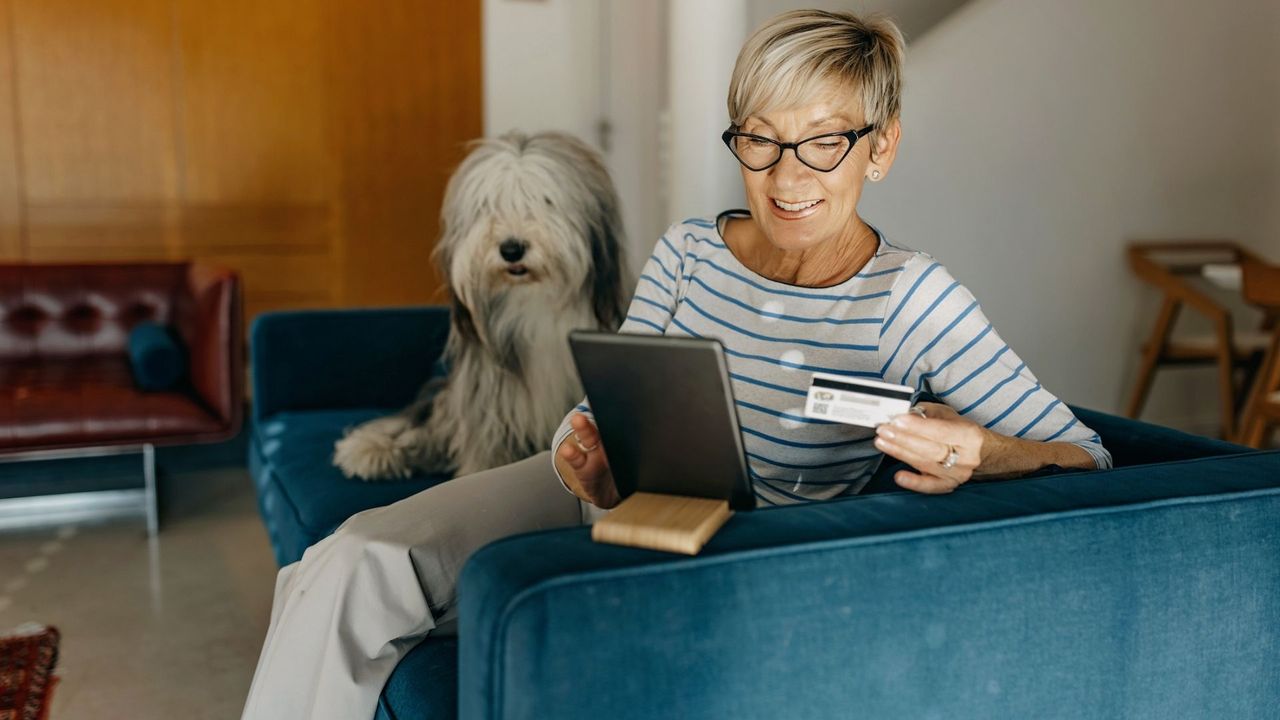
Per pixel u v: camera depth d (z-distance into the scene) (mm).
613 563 847
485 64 4453
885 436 989
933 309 1192
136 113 4008
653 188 4520
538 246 1822
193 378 3215
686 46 3586
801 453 1271
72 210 3984
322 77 4219
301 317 2697
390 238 4406
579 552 869
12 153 3895
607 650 826
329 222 4312
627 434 971
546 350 1911
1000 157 3756
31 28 3857
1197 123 4031
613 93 4609
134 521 3199
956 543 918
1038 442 1122
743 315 1310
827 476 1306
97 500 3342
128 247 4066
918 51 3586
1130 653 988
